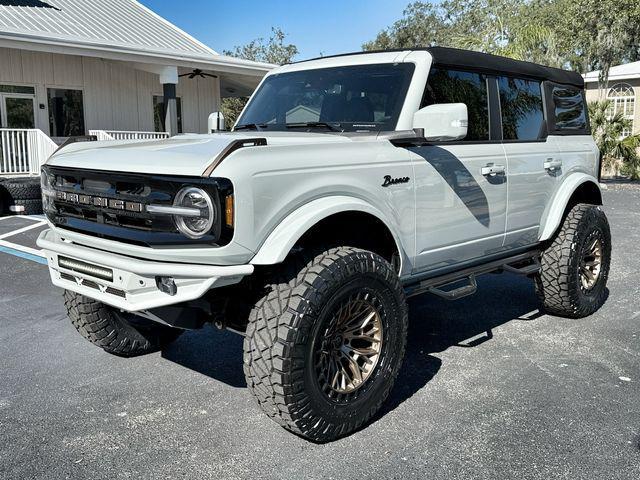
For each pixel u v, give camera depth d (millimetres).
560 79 5277
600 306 5695
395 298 3402
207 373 4199
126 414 3578
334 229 3506
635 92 25047
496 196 4348
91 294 3246
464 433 3312
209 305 3203
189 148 3150
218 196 2760
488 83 4461
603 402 3686
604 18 23516
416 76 3910
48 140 13680
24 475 2932
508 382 3996
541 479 2871
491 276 6992
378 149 3496
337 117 4086
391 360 3428
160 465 3021
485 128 4383
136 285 2992
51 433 3350
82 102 16359
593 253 5387
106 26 17500
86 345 4750
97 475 2936
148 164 2975
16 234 9594
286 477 2906
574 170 5254
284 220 3010
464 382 4000
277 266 3113
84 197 3193
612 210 13164
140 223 3004
